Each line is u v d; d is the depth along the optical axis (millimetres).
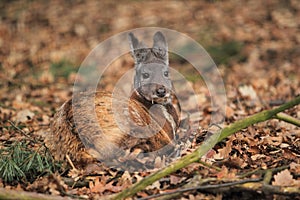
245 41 24828
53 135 9695
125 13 28359
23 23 26938
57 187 8484
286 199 7961
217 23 26875
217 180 8312
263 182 8125
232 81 19688
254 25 26609
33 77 19984
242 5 29203
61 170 9359
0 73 20141
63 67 21578
